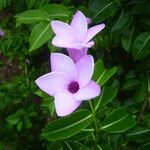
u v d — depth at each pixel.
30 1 0.43
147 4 0.40
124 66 0.47
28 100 0.83
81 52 0.29
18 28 0.84
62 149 0.34
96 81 0.30
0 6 0.71
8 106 0.84
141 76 0.46
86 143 0.32
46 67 0.79
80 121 0.30
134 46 0.40
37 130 0.81
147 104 0.46
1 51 0.87
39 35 0.35
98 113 0.33
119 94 0.49
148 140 0.36
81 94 0.26
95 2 0.39
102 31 0.43
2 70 0.93
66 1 0.47
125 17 0.40
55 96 0.27
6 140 0.80
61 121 0.29
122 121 0.30
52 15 0.36
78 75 0.27
